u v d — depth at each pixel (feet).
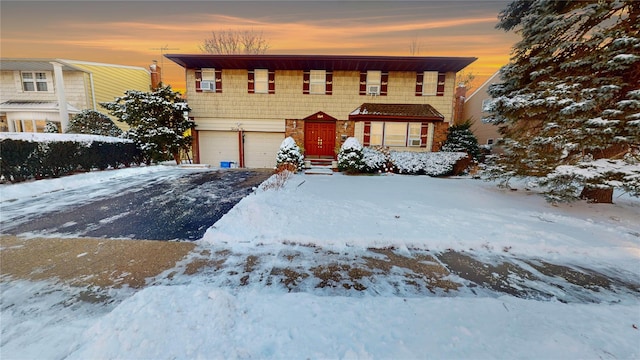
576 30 19.22
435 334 6.35
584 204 18.95
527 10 22.40
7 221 15.33
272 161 44.32
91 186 25.93
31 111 44.75
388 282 9.37
